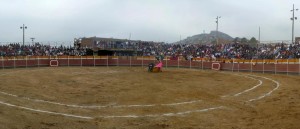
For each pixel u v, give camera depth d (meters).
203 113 16.61
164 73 39.84
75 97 20.25
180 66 52.50
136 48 64.62
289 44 51.06
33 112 14.39
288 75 37.38
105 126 13.43
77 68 47.19
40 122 12.79
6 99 16.47
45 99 18.66
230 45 60.62
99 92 22.73
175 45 68.56
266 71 41.47
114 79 31.89
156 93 22.81
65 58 52.47
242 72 43.22
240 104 19.06
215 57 52.69
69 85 26.20
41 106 16.16
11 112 13.48
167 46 68.62
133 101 19.52
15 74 33.44
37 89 22.56
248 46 57.84
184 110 17.30
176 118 15.41
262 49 52.69
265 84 28.05
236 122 14.70
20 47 54.41
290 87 25.64
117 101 19.38
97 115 15.45
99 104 18.31
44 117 13.77
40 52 54.62
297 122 14.28
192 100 20.19
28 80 28.17
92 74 37.28
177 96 21.59
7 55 48.78
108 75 36.28
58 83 27.28
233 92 23.69
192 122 14.68
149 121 14.67
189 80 31.84
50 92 21.64
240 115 16.14
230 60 46.34
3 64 45.09
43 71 39.44
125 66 54.56
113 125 13.69
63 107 16.70
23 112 13.98
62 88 24.09
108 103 18.69
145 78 33.41
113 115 15.66
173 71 43.53
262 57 46.66
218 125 14.15
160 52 62.19
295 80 31.05
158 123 14.34
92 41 69.06
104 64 54.81
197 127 13.77
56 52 56.19
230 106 18.45
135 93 22.66
